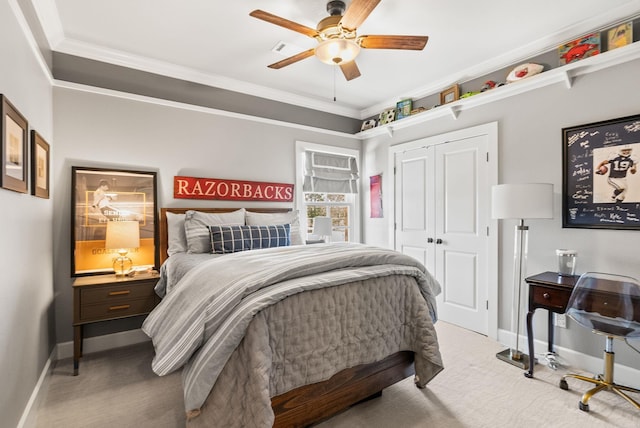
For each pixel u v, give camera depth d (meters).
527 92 2.79
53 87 2.60
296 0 2.15
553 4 2.20
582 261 2.44
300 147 4.04
